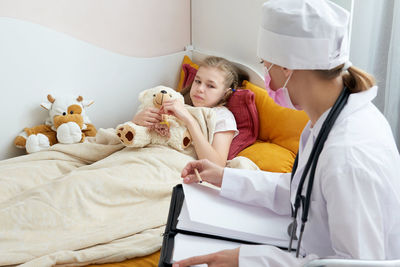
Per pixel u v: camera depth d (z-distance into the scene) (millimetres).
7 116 1917
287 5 866
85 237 1269
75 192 1424
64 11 2000
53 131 1981
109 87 2211
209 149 1704
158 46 2355
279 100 970
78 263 1183
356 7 1803
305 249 902
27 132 1935
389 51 1692
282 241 920
